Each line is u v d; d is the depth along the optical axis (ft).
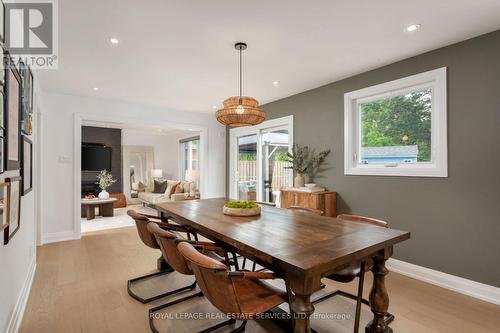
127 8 6.68
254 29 7.75
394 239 5.72
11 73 5.84
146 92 14.14
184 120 18.61
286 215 8.25
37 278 9.32
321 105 13.07
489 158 8.02
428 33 8.03
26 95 8.00
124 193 27.17
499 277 7.82
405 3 6.57
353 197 11.67
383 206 10.63
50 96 13.97
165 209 9.35
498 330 6.53
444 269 8.93
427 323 6.81
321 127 13.07
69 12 6.82
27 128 8.12
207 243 6.63
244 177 19.20
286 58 9.79
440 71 8.98
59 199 14.14
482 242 8.14
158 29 7.72
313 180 13.39
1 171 5.04
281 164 15.96
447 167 8.86
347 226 6.77
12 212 5.96
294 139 14.55
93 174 24.90
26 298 7.73
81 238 14.56
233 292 4.50
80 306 7.52
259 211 8.43
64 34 7.95
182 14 6.98
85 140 24.80
